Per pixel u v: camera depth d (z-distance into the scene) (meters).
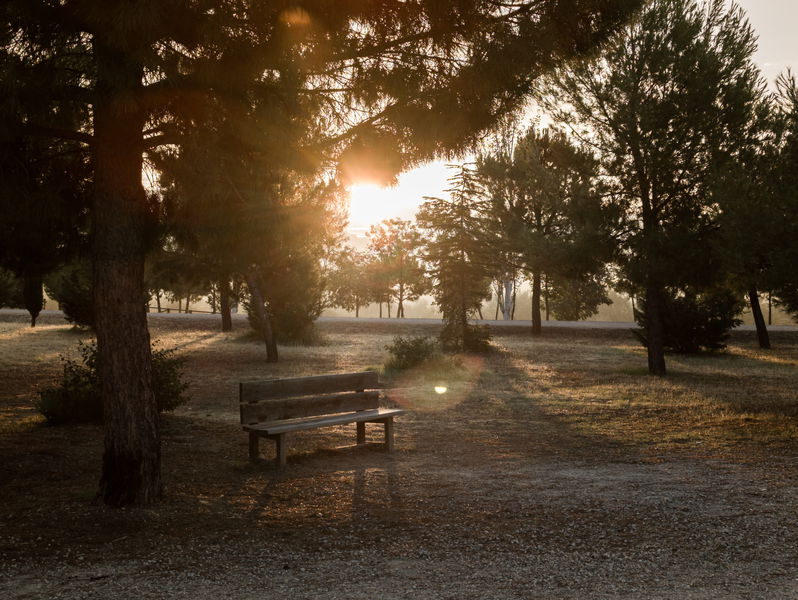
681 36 16.31
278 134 5.63
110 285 5.91
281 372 19.12
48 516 5.62
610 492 6.46
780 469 7.38
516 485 6.81
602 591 3.95
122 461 5.98
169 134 5.82
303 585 4.11
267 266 22.20
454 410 12.48
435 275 26.69
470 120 5.98
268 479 7.11
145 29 4.54
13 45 4.95
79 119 6.60
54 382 15.83
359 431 9.15
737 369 20.39
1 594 3.98
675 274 16.94
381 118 6.05
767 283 10.96
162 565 4.50
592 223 17.91
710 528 5.23
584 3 5.80
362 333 34.94
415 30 5.68
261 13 4.94
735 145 16.58
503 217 28.28
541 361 23.09
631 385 16.27
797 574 4.20
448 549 4.82
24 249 10.03
